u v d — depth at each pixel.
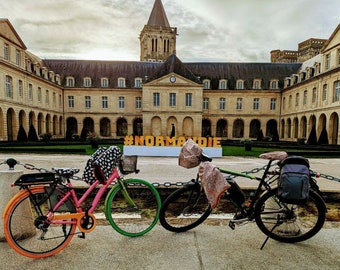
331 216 4.22
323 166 10.38
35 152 15.65
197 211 3.35
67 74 43.56
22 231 2.88
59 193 2.77
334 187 5.66
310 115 33.62
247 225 3.39
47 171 2.99
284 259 2.55
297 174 2.56
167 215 3.38
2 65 26.25
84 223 2.81
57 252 2.62
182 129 39.69
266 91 43.53
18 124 29.56
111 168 2.98
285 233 3.00
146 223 3.34
